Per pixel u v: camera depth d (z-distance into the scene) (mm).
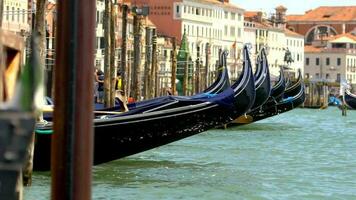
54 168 6086
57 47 6129
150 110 29250
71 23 6031
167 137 27422
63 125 6027
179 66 90312
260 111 60438
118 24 111062
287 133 58812
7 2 74250
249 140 49000
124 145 26359
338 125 77188
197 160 33656
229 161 34031
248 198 22781
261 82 48906
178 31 148875
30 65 4570
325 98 148875
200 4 155000
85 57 6051
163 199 21688
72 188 6000
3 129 4504
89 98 6066
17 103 4531
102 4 107562
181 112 27297
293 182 27031
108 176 25844
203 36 156625
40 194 20594
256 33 180250
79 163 6016
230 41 167625
